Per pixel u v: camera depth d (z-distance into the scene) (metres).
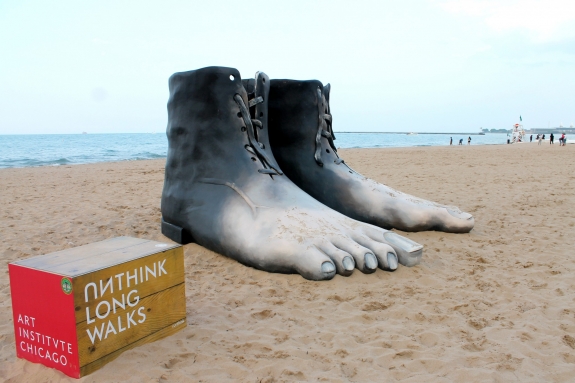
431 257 3.63
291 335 2.35
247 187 3.57
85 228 4.85
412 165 13.99
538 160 16.02
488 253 3.81
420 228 4.23
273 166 3.74
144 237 4.40
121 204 6.51
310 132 4.31
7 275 3.31
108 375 1.92
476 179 9.59
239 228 3.38
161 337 2.25
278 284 3.03
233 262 3.50
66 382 1.87
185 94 3.87
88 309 1.90
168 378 1.93
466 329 2.42
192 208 3.80
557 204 6.22
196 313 2.61
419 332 2.39
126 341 2.08
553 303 2.77
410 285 3.03
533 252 3.85
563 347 2.24
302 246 3.04
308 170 4.31
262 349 2.20
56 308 1.90
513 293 2.93
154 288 2.19
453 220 4.25
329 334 2.36
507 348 2.22
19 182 9.97
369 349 2.21
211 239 3.62
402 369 2.04
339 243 3.15
